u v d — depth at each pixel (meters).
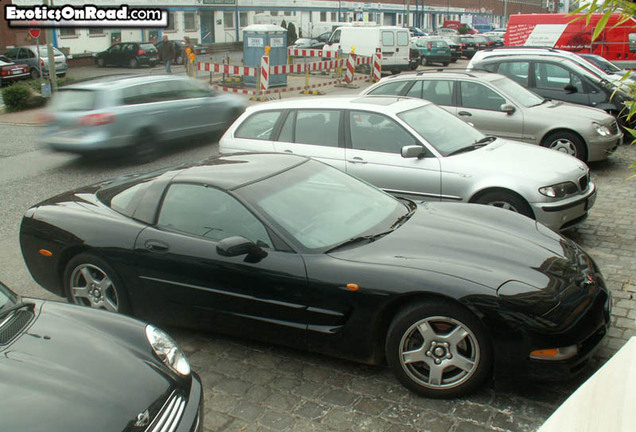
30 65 27.53
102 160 11.49
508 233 4.07
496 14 85.38
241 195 4.12
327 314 3.73
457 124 6.91
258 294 3.91
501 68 11.48
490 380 3.68
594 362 3.86
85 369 2.77
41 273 4.82
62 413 2.46
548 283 3.44
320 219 4.11
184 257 4.11
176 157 11.55
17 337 3.01
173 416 2.69
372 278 3.57
